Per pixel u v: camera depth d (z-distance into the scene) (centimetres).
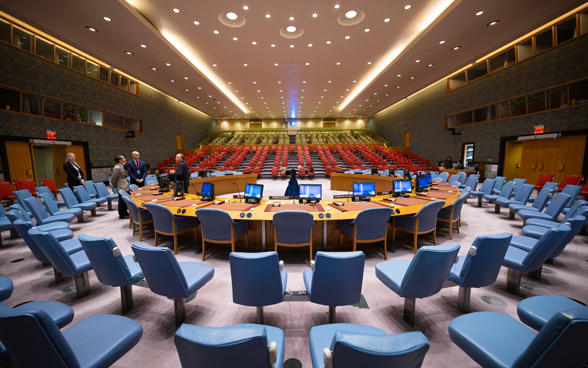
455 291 234
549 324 79
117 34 678
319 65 975
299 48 824
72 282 259
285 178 1200
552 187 449
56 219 373
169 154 1503
